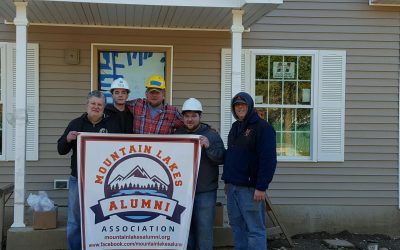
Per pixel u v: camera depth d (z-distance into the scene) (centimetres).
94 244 502
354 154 782
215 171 535
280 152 784
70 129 516
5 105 735
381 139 784
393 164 785
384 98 783
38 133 738
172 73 756
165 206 512
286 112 784
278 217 739
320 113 777
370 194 783
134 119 536
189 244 547
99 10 643
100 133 506
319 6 773
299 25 772
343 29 776
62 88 741
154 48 754
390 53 782
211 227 530
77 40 741
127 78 756
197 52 760
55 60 740
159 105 537
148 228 510
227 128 761
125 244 507
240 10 606
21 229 596
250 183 507
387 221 782
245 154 507
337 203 780
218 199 755
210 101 762
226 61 761
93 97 504
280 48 770
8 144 736
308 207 776
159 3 588
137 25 742
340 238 757
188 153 516
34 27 734
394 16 781
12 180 739
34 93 736
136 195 509
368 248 695
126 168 509
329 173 780
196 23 720
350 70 780
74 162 520
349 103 781
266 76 777
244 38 767
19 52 584
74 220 521
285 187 775
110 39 746
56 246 600
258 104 775
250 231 510
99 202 504
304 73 781
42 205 601
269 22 769
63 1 577
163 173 513
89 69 744
